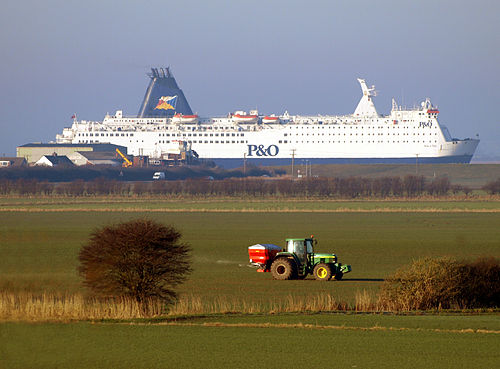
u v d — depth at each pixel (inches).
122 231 6087.6
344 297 6978.4
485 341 4881.9
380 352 4589.1
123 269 6033.5
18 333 5034.5
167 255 6112.2
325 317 5777.6
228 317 5753.0
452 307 6274.6
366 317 5782.5
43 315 5561.0
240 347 4707.2
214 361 4370.1
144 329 5216.5
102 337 4940.9
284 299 6870.1
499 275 6343.5
